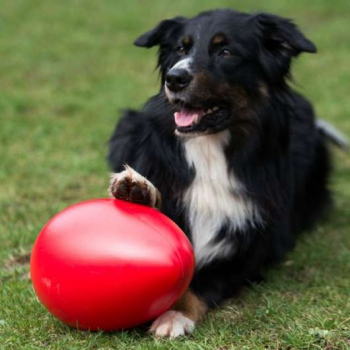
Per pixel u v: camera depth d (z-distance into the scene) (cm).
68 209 439
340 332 454
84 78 1411
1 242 650
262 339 448
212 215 537
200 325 471
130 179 455
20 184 822
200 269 533
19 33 1725
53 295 416
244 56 536
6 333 454
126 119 663
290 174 595
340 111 1170
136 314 421
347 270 599
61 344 434
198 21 552
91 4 2045
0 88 1309
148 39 572
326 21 1928
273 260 599
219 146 536
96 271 403
